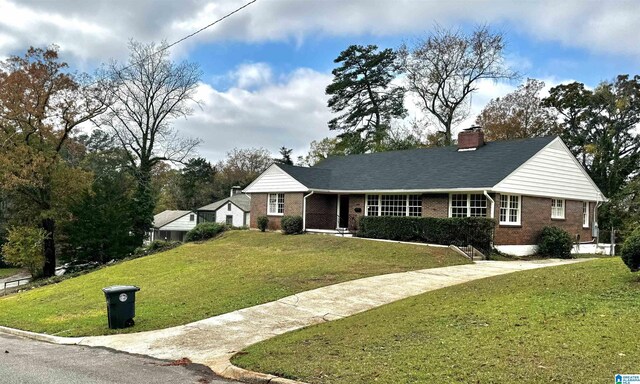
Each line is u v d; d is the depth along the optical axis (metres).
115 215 34.75
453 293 11.34
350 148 51.69
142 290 16.41
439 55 44.41
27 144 31.50
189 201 75.88
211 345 9.16
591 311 8.23
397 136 51.09
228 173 79.31
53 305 16.06
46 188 33.03
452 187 23.56
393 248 21.47
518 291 10.43
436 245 22.33
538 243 24.39
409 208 26.73
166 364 7.91
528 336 7.20
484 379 5.66
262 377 6.59
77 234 33.38
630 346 6.39
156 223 59.97
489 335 7.47
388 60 50.78
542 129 47.44
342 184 30.34
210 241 30.25
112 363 8.03
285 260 20.08
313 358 7.21
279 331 10.00
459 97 45.00
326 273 16.50
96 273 23.81
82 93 33.06
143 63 38.97
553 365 5.94
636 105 43.72
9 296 22.56
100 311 13.76
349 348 7.64
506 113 48.69
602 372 5.62
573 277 11.16
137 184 40.41
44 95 31.33
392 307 10.77
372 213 28.78
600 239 34.47
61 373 7.30
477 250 21.34
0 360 8.39
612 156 43.50
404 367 6.34
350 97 52.78
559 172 25.91
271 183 32.44
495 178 22.67
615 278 10.45
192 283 16.56
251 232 31.05
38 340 10.96
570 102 46.00
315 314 11.30
